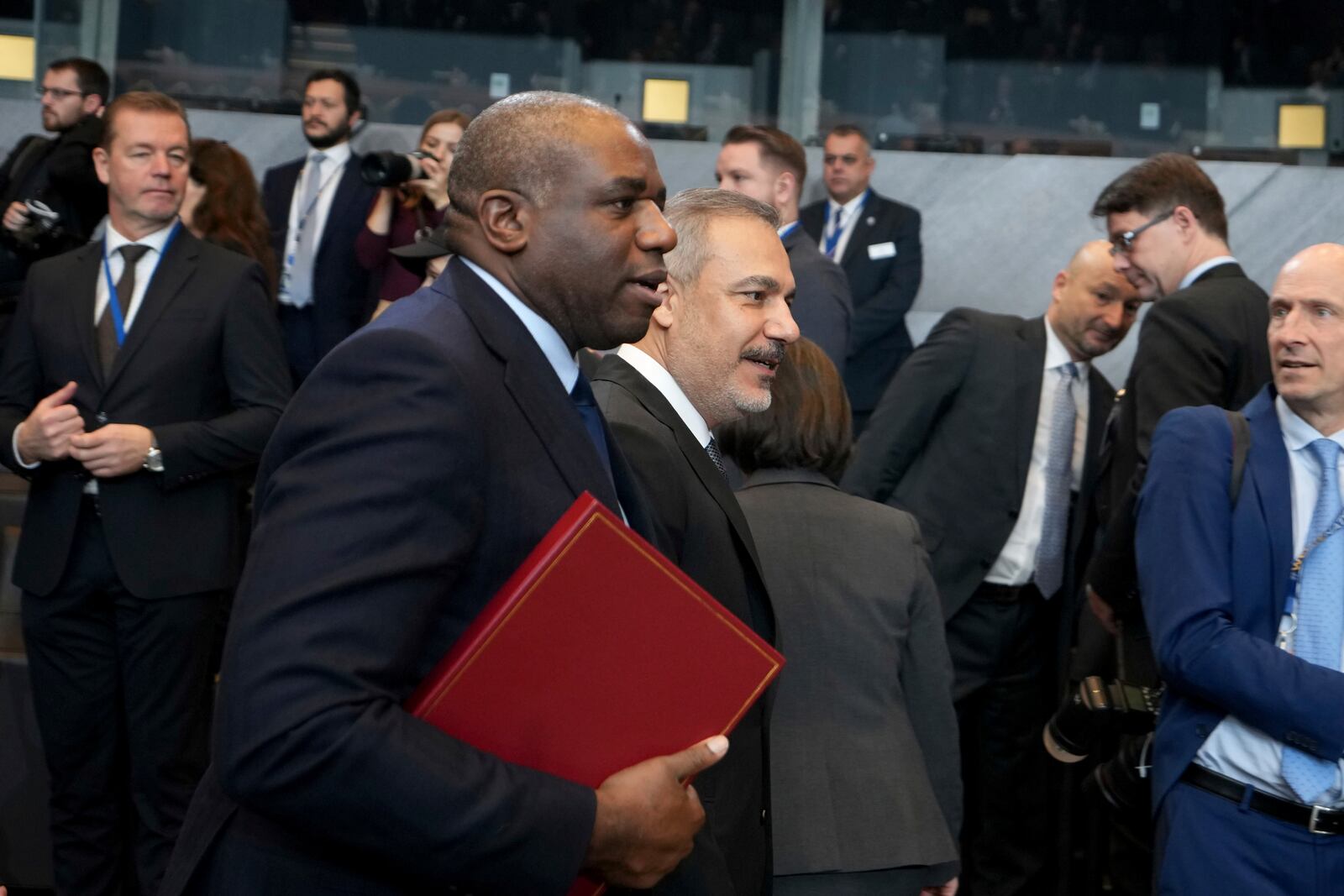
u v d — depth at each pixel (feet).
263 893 3.85
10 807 10.99
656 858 3.92
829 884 6.48
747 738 5.43
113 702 10.02
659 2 21.17
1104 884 11.80
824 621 6.75
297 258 16.30
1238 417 7.39
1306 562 7.00
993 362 11.64
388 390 3.74
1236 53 21.18
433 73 21.20
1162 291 10.61
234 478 10.21
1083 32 21.18
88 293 10.09
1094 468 11.90
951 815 7.18
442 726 3.76
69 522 9.73
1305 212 20.68
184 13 20.68
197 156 12.95
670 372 6.36
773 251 6.38
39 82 20.27
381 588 3.56
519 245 4.15
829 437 7.06
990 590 11.64
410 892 3.87
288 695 3.43
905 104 21.18
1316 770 6.74
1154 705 8.52
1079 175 20.71
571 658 3.87
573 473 4.04
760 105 21.21
